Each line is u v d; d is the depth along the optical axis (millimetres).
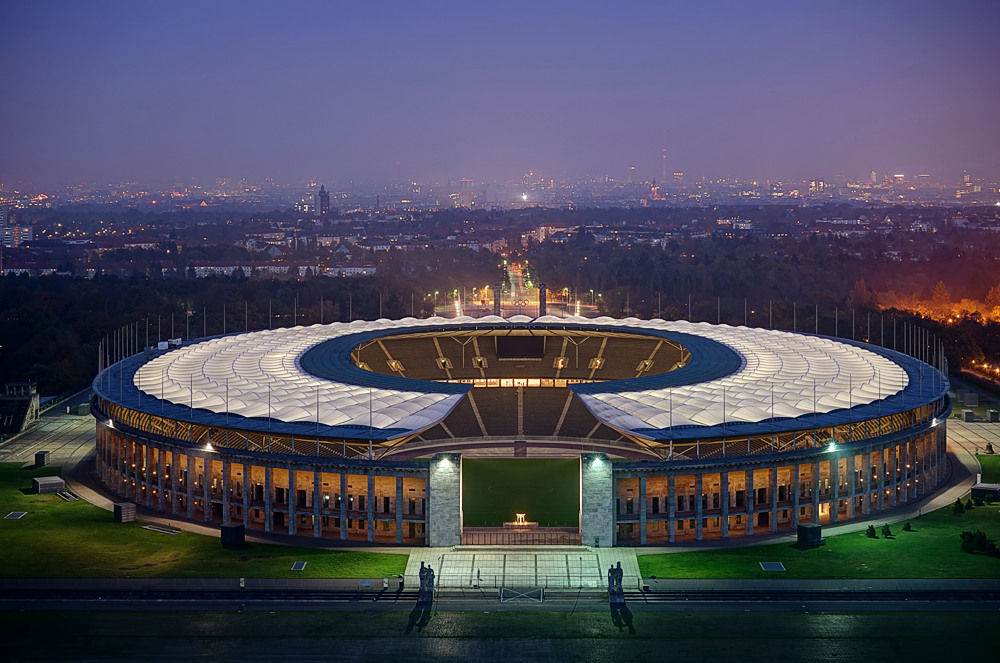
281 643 166125
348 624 173125
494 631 170500
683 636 168125
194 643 166000
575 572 192750
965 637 166625
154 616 176000
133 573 191250
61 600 182000
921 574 188375
